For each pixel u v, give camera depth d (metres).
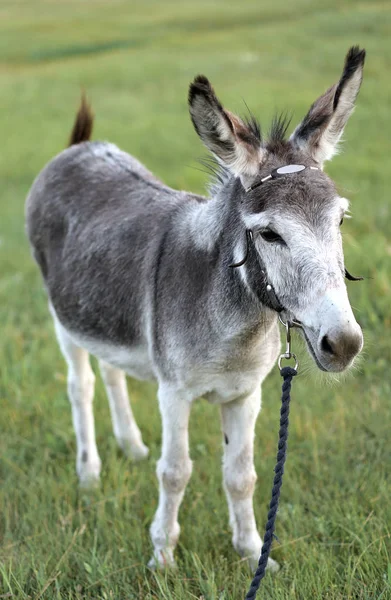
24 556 3.51
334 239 2.59
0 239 8.96
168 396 3.42
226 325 3.13
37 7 39.72
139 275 3.62
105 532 3.68
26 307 6.84
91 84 18.00
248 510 3.56
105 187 4.20
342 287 2.51
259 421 4.63
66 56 23.78
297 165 2.79
